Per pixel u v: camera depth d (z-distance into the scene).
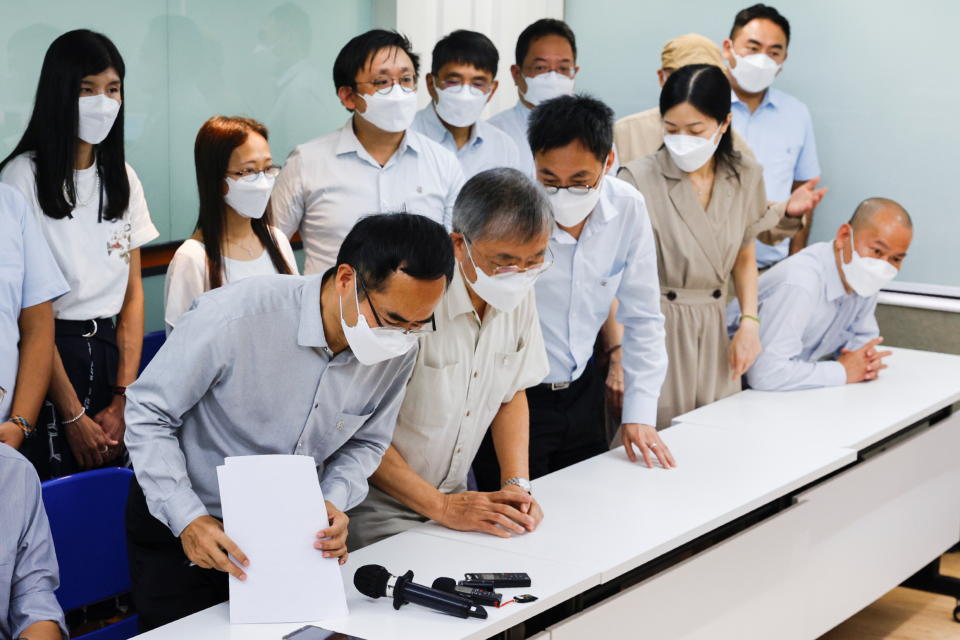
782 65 4.29
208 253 2.79
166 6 3.64
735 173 3.14
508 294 2.05
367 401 1.95
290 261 3.01
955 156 4.13
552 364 2.76
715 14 4.61
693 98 2.92
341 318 1.74
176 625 1.74
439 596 1.78
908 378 3.53
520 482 2.27
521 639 1.89
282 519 1.77
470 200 2.00
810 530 2.77
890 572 3.25
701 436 2.87
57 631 1.83
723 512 2.29
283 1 4.04
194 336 1.77
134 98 3.59
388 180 3.16
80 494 2.09
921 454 3.30
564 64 3.70
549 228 2.00
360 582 1.81
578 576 1.95
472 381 2.21
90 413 2.83
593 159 2.40
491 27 4.75
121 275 2.89
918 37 4.13
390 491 2.20
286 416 1.87
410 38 4.41
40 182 2.69
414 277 1.64
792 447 2.77
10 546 1.82
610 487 2.45
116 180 2.83
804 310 3.37
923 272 4.27
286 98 4.13
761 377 3.36
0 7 3.16
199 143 2.79
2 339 2.49
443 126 3.55
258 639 1.69
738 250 3.23
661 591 2.21
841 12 4.27
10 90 3.23
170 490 1.76
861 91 4.29
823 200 4.45
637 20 4.83
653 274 2.71
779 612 2.70
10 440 2.50
